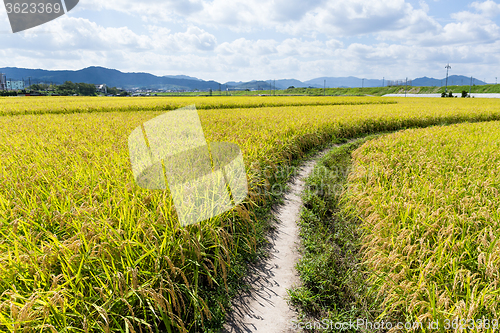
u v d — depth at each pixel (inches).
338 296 149.1
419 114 786.8
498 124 619.2
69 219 139.3
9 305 93.5
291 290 151.5
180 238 136.4
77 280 103.6
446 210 166.1
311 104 1428.4
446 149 343.6
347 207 227.1
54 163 242.7
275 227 220.1
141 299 110.5
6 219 144.6
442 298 107.0
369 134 633.0
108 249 119.5
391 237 153.3
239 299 147.3
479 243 141.3
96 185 181.0
